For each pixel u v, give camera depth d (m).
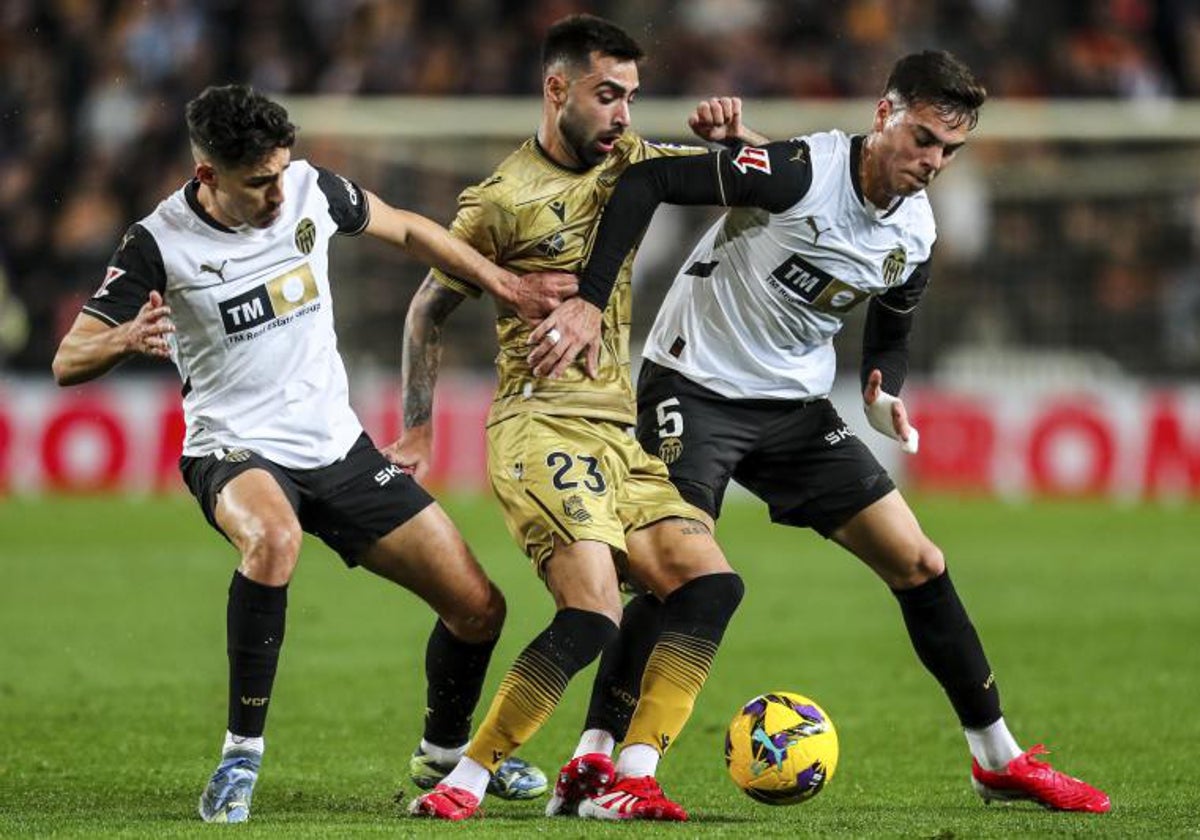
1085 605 39.75
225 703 28.59
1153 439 59.78
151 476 60.31
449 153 67.38
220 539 50.69
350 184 20.03
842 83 71.88
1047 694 29.55
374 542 19.78
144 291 18.94
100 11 74.75
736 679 31.05
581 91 19.94
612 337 20.42
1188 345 66.19
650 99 71.31
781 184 19.92
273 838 17.08
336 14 74.81
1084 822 19.00
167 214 19.09
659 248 63.75
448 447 60.41
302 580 43.91
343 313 63.94
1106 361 66.38
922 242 20.84
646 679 19.12
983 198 67.62
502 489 19.77
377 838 17.06
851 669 32.06
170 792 21.42
